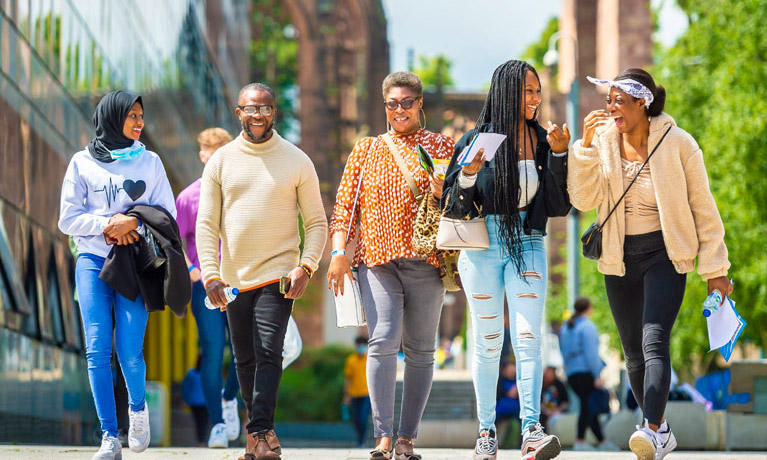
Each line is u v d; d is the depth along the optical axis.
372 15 126.31
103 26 32.97
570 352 29.34
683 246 12.03
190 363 43.16
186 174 49.00
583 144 12.07
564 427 31.47
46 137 27.75
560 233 103.19
